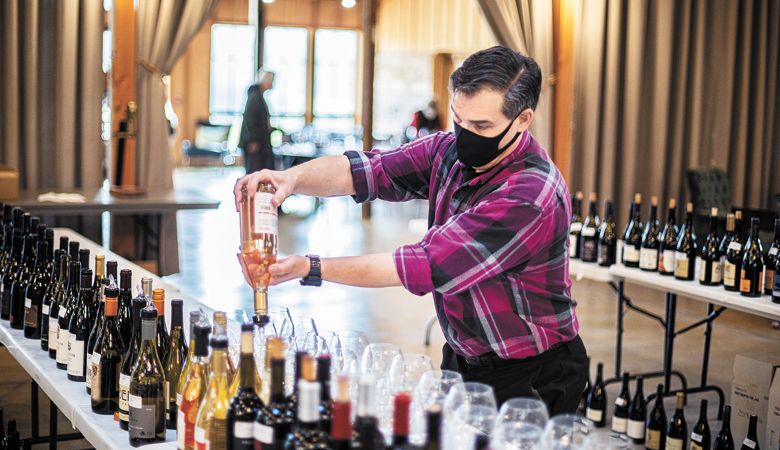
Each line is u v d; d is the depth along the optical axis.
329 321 6.19
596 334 6.14
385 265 1.90
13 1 6.68
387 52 14.84
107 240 7.94
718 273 4.25
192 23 7.12
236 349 1.96
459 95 1.98
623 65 8.41
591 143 8.33
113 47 6.77
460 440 1.48
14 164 6.82
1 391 4.59
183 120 18.06
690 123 8.63
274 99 18.59
